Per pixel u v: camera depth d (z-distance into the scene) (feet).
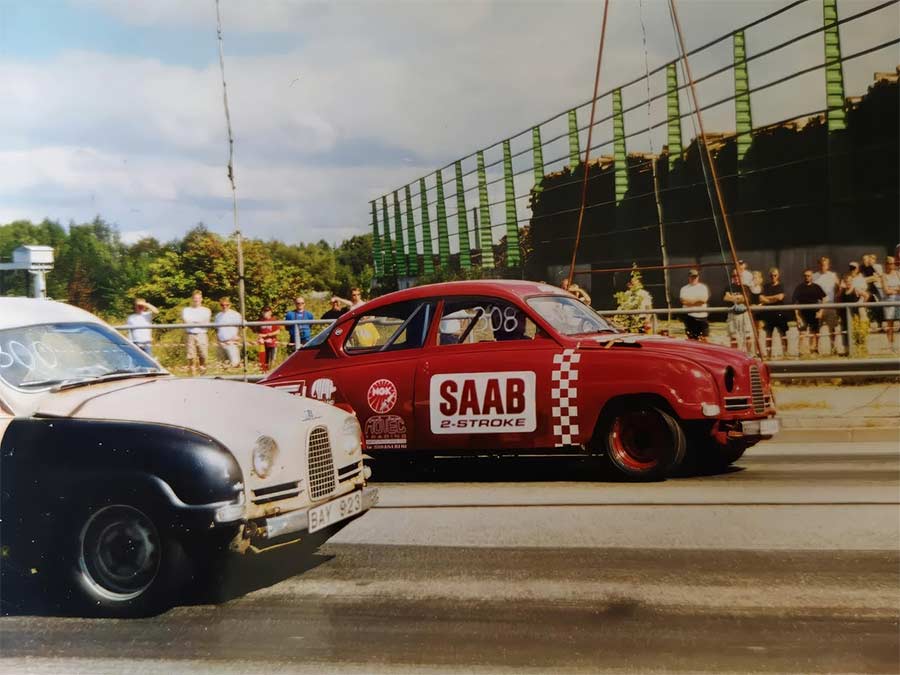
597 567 17.22
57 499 14.82
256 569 17.49
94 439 14.97
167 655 13.10
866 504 22.54
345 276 214.69
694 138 62.23
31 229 153.79
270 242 108.68
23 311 18.17
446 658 12.73
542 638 13.44
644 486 25.16
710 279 61.26
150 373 18.65
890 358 40.04
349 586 16.29
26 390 16.22
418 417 26.25
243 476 14.94
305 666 12.55
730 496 23.68
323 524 16.25
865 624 13.87
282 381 27.84
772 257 55.88
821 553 17.99
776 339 41.04
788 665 12.26
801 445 33.42
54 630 14.28
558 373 25.32
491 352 26.03
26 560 15.10
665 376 24.71
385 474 28.84
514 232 91.15
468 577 16.70
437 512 22.52
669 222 65.41
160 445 14.75
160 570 14.58
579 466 28.86
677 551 18.28
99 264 134.51
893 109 47.57
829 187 51.42
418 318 27.09
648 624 13.98
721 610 14.60
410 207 116.88
